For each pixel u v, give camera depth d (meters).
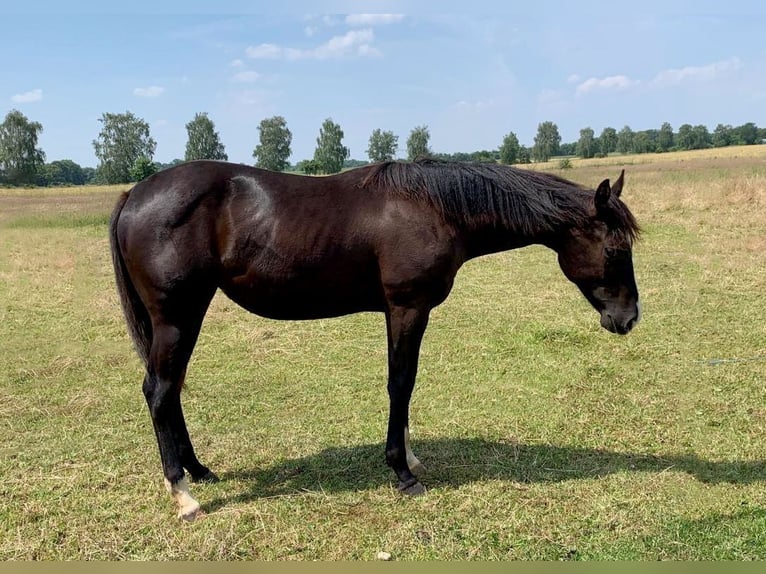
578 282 3.76
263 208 3.29
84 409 4.84
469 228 3.55
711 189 15.32
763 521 3.10
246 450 4.12
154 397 3.34
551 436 4.26
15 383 5.47
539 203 3.52
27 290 9.19
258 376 5.59
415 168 3.48
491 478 3.69
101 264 11.50
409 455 3.73
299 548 3.00
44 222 19.95
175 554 2.96
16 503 3.42
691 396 4.81
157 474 3.78
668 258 9.78
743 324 6.53
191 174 3.29
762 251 9.88
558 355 5.87
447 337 6.52
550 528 3.12
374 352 6.21
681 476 3.64
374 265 3.41
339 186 3.45
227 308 8.04
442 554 2.93
